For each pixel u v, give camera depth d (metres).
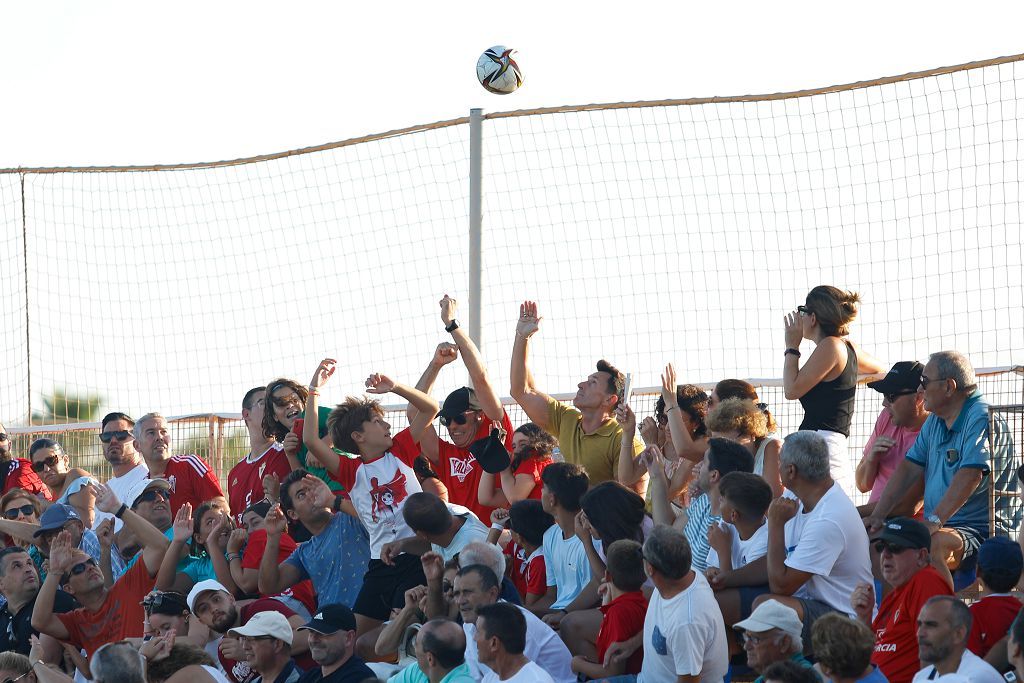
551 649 25.78
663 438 32.09
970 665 21.52
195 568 33.22
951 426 28.27
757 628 22.14
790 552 24.67
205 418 46.72
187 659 26.83
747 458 26.27
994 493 28.62
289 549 32.84
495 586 26.16
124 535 36.47
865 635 20.52
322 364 33.72
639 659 25.23
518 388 35.47
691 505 28.05
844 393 30.25
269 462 36.44
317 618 26.91
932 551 27.28
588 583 27.73
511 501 32.47
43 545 34.25
